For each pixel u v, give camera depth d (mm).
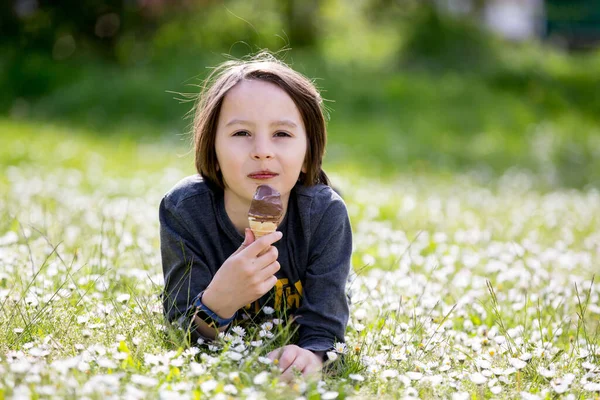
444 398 2412
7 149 8922
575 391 2564
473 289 3965
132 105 13391
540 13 23766
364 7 20234
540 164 11766
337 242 2865
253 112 2699
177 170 8523
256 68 2812
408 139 12625
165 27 16859
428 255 4738
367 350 2842
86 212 5508
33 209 5480
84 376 2281
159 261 3908
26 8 16406
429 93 15195
